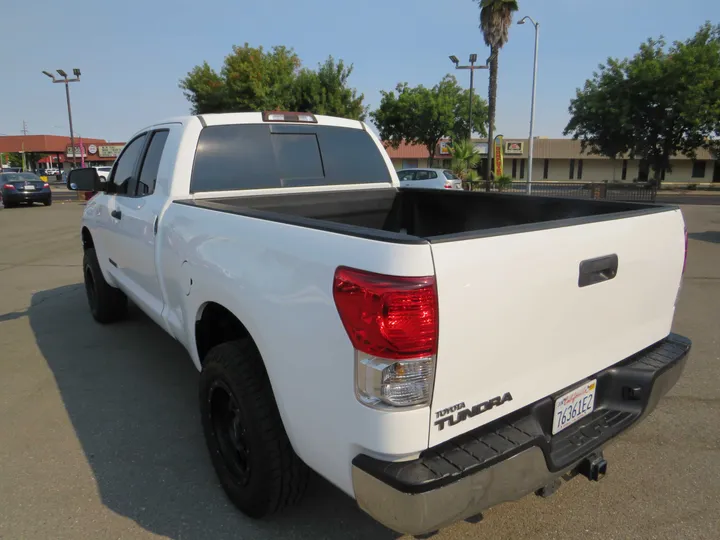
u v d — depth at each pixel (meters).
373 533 2.49
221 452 2.65
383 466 1.71
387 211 4.19
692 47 31.94
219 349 2.49
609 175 51.94
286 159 3.84
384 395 1.66
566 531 2.51
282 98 27.62
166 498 2.75
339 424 1.81
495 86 26.73
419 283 1.60
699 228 13.23
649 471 2.98
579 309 2.08
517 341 1.88
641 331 2.47
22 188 21.34
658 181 36.59
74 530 2.51
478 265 1.71
